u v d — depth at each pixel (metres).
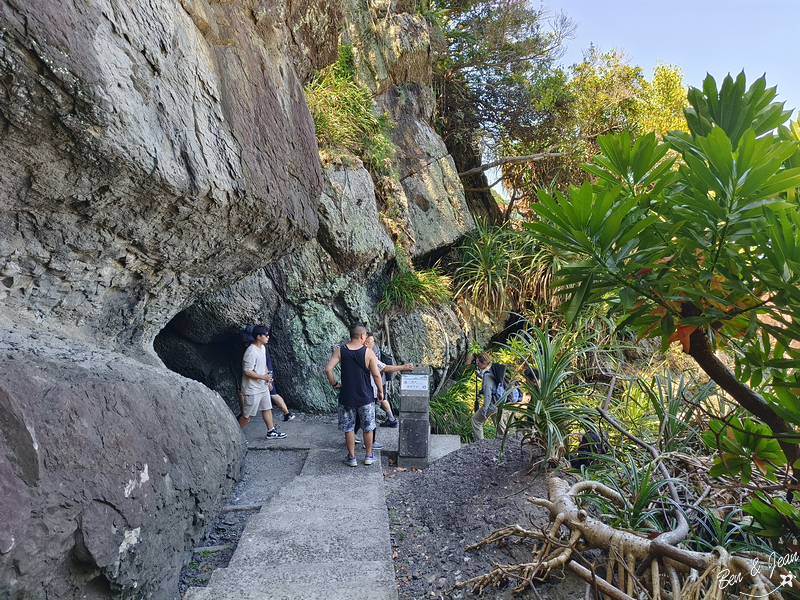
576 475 3.46
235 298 7.10
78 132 2.46
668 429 3.64
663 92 12.98
